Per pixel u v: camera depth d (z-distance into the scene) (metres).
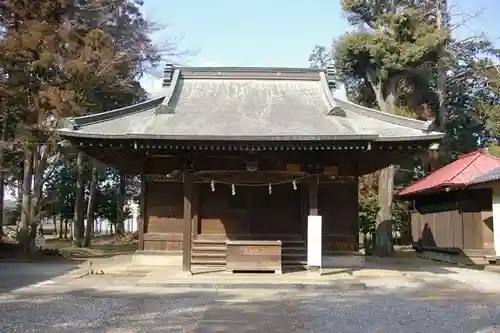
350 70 29.89
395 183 37.50
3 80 22.09
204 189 17.69
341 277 14.55
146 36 28.00
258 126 15.01
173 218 17.62
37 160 23.34
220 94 18.94
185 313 9.61
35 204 23.20
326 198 17.91
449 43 31.72
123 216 50.41
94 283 13.89
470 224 20.98
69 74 21.84
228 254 15.13
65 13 23.22
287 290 12.73
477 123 38.75
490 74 35.62
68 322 8.71
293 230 17.55
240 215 17.56
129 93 29.16
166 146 14.04
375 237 27.70
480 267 18.94
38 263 20.42
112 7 25.83
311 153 15.25
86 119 15.12
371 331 8.19
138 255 17.47
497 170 19.33
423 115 32.38
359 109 17.27
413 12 28.38
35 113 21.56
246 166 15.35
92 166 33.94
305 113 16.91
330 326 8.55
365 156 16.95
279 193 17.70
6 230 37.91
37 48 21.23
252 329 8.27
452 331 8.20
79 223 32.94
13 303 10.69
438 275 16.06
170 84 19.14
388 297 11.79
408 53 27.09
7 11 22.50
